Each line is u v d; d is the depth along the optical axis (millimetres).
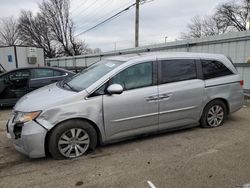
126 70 4305
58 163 3840
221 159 3859
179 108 4727
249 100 8102
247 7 42500
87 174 3490
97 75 4402
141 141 4656
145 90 4367
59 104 3822
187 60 4895
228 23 45375
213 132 5074
